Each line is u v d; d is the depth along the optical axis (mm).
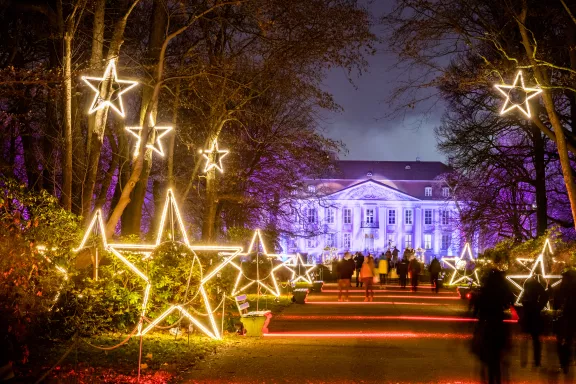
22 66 27391
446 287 48625
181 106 28922
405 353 15320
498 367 10773
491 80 24281
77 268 17281
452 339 17953
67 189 19094
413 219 126188
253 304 30172
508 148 41000
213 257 21156
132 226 26031
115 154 25875
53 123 23234
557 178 48562
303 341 17438
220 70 24391
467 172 41438
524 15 22125
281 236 49938
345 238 125250
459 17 23922
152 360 13758
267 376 12398
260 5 23438
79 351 14352
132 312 17844
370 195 126188
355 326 21312
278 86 28031
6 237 12000
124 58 24500
